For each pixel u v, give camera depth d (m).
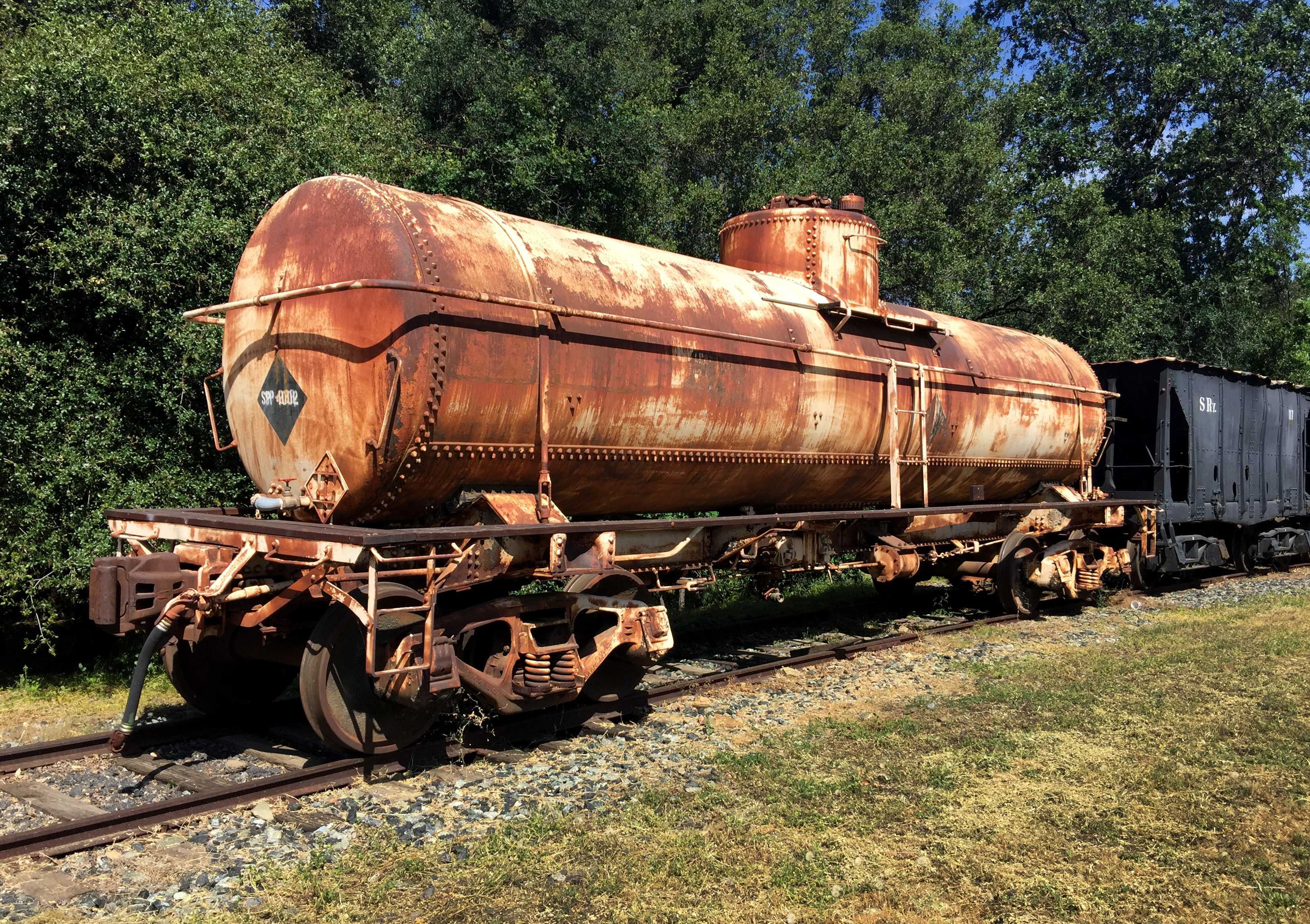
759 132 19.70
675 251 18.81
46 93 9.05
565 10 18.08
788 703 7.50
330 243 5.97
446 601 6.59
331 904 4.04
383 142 13.34
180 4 13.78
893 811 5.08
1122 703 7.21
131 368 9.41
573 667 6.30
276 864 4.43
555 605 6.39
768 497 8.78
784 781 5.55
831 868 4.42
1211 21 29.03
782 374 8.12
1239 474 15.91
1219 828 4.89
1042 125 29.30
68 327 9.61
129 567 5.80
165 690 8.20
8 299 9.26
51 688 8.48
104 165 9.41
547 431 6.31
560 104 15.62
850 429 8.93
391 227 5.75
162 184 9.72
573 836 4.75
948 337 10.63
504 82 15.99
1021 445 11.41
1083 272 20.45
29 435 8.67
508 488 6.46
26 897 4.05
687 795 5.33
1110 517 12.83
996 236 21.25
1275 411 17.34
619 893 4.14
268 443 6.39
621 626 6.65
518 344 6.11
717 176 19.97
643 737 6.57
